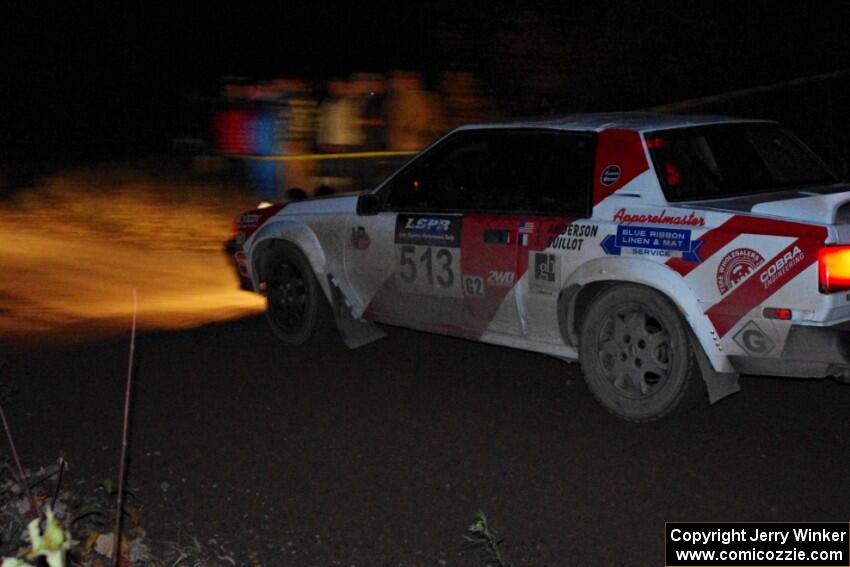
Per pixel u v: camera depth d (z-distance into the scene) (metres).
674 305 5.87
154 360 7.66
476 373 7.16
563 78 14.61
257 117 18.16
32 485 5.41
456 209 6.85
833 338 5.38
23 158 22.30
